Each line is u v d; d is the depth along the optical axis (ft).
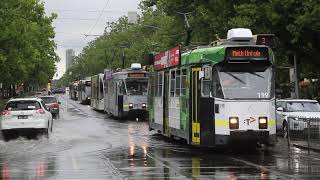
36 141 89.45
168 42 185.16
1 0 132.67
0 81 182.19
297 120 79.36
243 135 65.26
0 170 54.19
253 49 66.69
